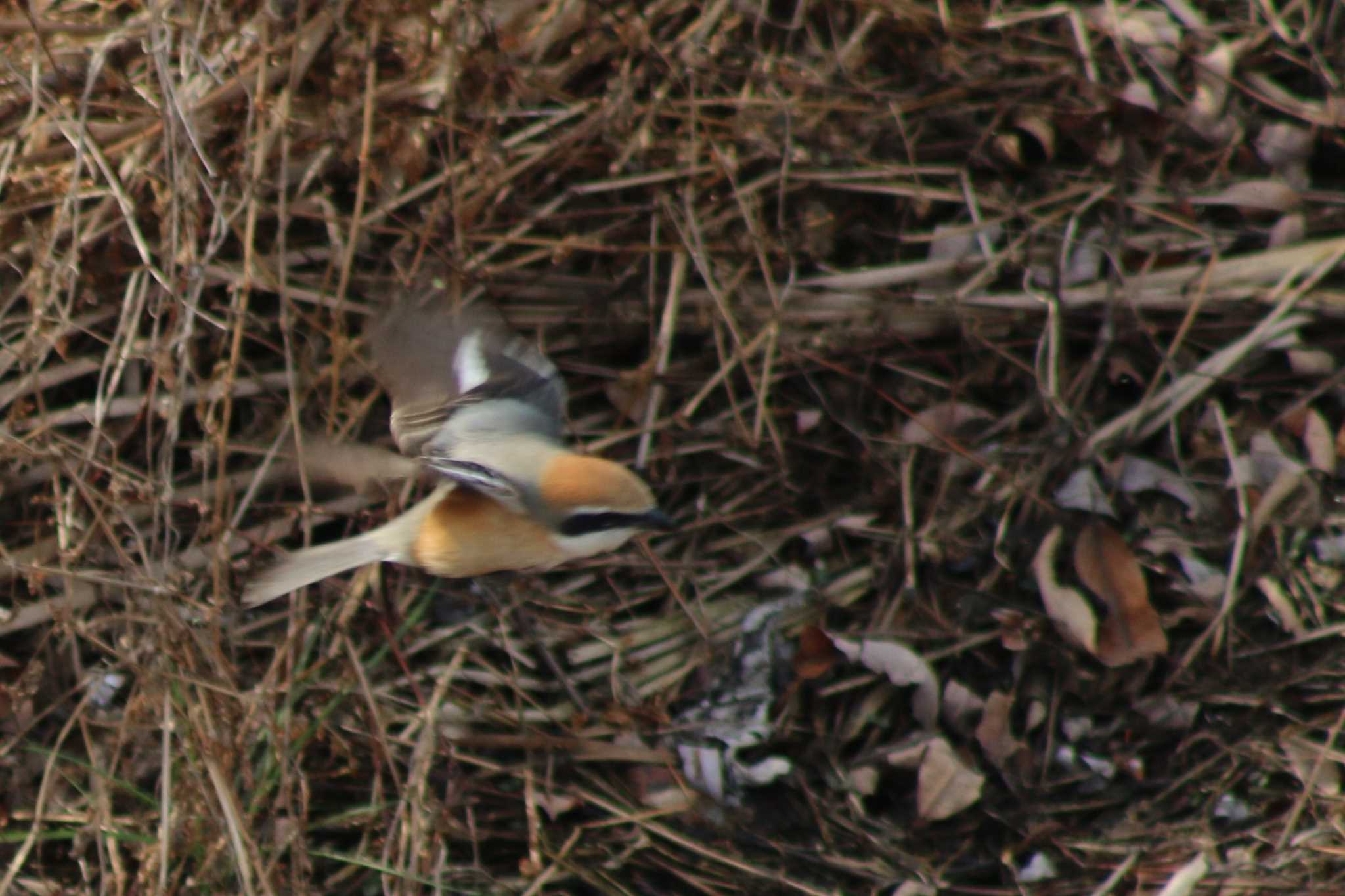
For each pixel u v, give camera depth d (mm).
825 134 9000
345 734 7672
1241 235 8703
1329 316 8328
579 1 8930
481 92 8570
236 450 7926
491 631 8016
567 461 5441
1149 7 9367
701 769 7691
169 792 6941
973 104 9102
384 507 7934
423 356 6008
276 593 5621
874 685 7844
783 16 9508
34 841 7305
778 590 8219
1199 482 8148
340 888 7461
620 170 8844
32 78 7875
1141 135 8906
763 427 8547
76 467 7789
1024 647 7789
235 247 8281
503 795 7656
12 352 7859
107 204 8062
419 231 8258
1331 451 8055
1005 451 8289
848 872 7426
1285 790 7613
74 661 7648
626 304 8641
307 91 8344
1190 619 7965
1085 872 7426
